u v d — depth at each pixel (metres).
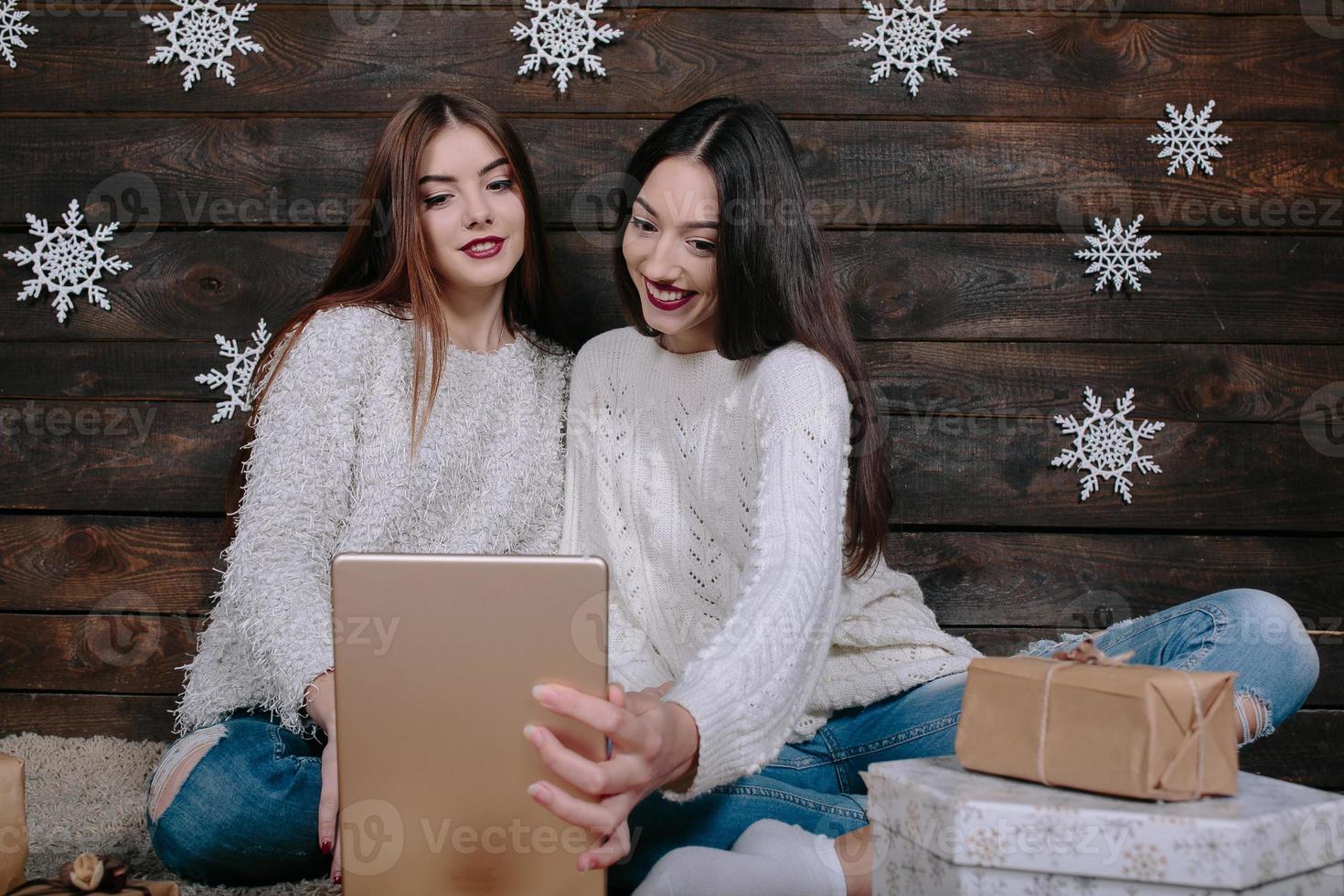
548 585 0.86
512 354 1.47
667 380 1.37
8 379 1.69
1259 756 1.69
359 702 0.87
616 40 1.67
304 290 1.68
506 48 1.66
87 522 1.69
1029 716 0.88
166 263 1.68
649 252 1.26
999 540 1.70
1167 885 0.80
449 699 0.87
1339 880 0.85
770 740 0.99
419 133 1.37
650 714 0.86
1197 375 1.70
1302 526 1.70
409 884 0.88
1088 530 1.71
